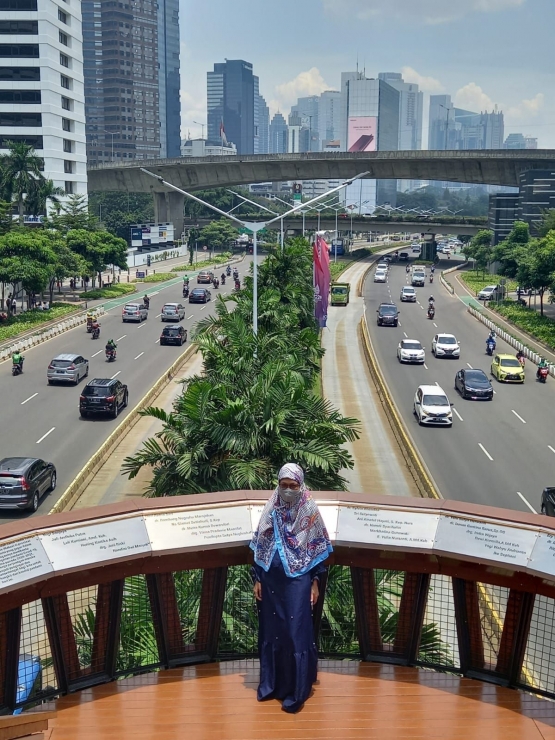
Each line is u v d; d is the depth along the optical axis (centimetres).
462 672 562
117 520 527
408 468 2888
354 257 13488
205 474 1622
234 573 615
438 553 520
